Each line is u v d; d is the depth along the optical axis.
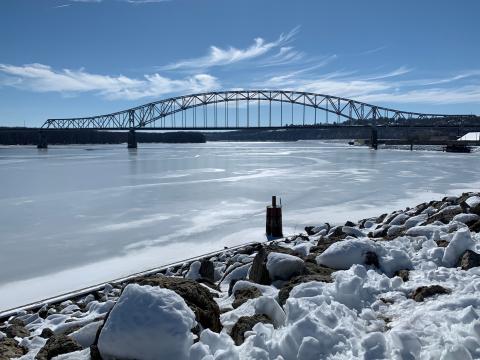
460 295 5.70
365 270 6.95
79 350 5.41
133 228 21.56
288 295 6.31
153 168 62.31
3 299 12.69
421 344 4.43
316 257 8.55
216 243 18.56
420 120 181.00
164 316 4.53
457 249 7.59
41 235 20.45
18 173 55.41
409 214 16.22
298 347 4.45
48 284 13.91
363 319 5.34
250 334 4.98
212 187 37.53
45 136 172.88
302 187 37.09
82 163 76.19
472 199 13.28
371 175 48.62
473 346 4.20
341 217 23.61
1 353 5.97
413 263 7.67
